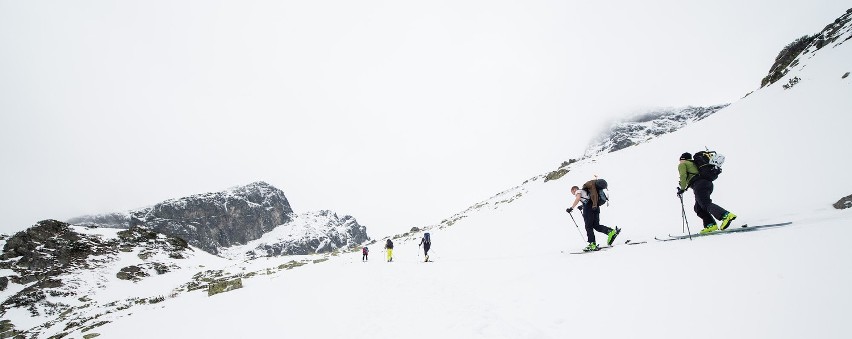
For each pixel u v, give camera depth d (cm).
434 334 548
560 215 1875
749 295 338
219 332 823
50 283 3769
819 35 2425
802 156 1034
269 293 1362
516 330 480
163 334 924
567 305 497
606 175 2119
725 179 1190
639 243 730
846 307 265
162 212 19812
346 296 1004
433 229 3903
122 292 3678
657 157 1909
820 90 1352
